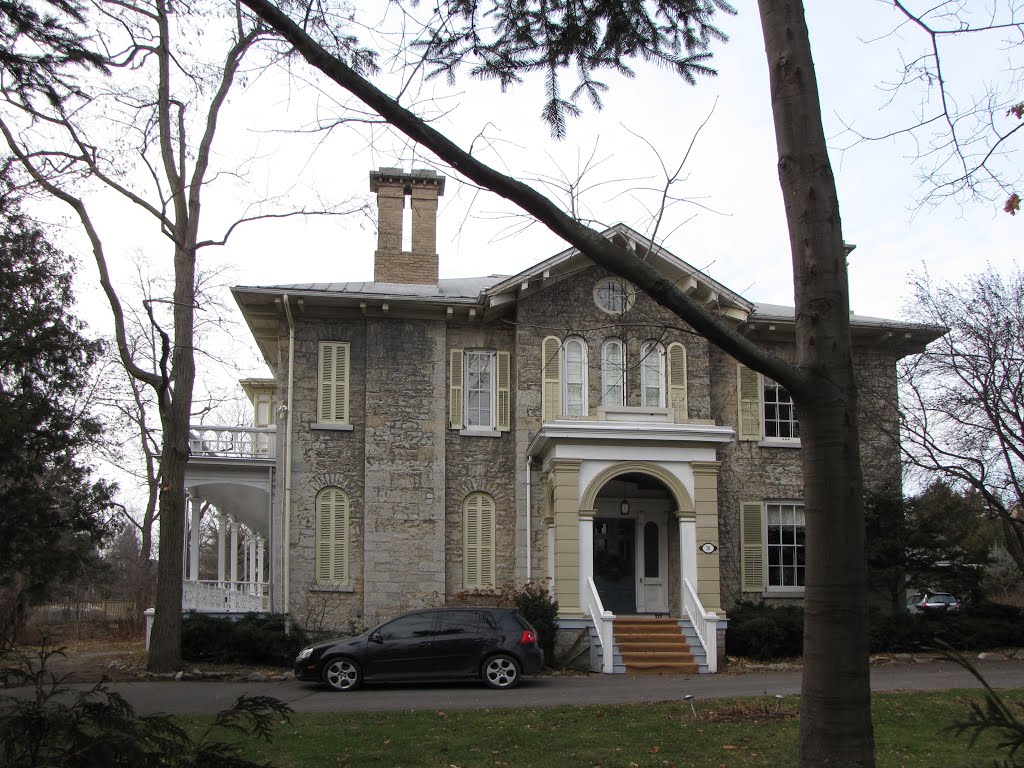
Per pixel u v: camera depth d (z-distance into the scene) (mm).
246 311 22016
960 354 21016
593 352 21922
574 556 19281
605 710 12273
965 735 10336
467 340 22219
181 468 18078
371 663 15555
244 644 18562
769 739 10195
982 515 22562
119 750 4262
